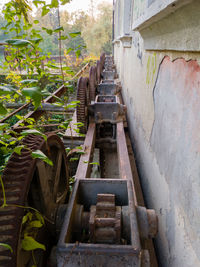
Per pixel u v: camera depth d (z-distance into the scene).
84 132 4.27
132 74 5.15
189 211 1.38
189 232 1.37
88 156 3.11
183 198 1.51
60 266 1.26
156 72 2.53
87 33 32.12
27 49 1.79
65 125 2.16
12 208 1.08
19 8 1.48
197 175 1.28
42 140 1.54
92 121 4.57
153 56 2.70
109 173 4.25
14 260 1.00
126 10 5.61
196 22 1.24
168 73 2.04
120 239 1.56
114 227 1.47
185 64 1.58
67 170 2.30
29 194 1.42
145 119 3.23
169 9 1.42
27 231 1.22
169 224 1.83
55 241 1.65
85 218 1.59
